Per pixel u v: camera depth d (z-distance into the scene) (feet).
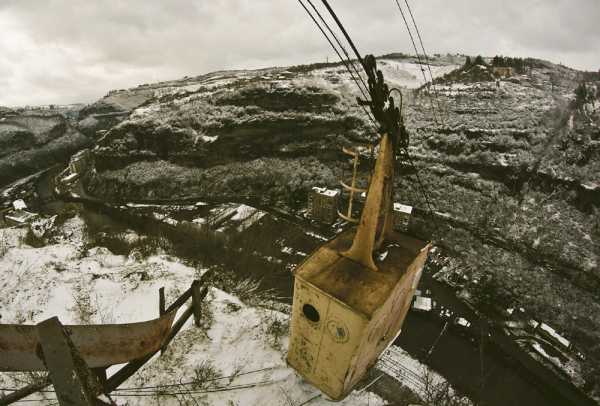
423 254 26.50
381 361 77.41
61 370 10.28
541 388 102.89
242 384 38.81
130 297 53.83
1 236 79.97
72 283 55.11
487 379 102.99
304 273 23.57
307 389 39.04
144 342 18.56
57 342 11.04
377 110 17.90
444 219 203.21
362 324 20.80
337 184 246.68
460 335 119.96
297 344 26.61
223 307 52.80
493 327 124.77
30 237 85.87
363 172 247.09
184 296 41.16
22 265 58.90
